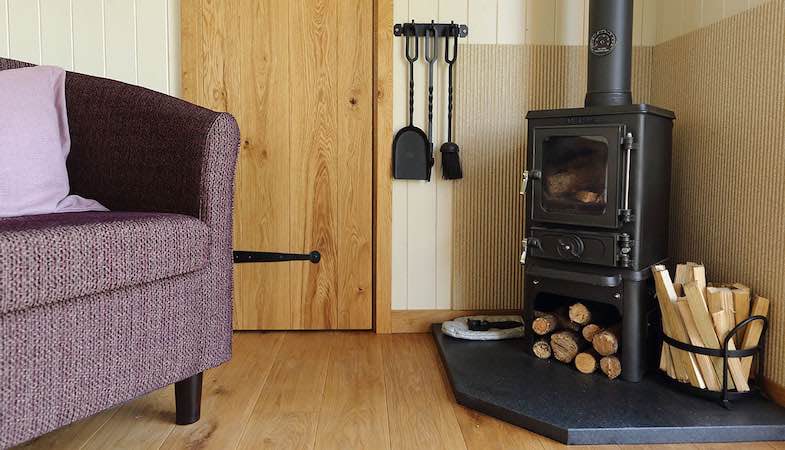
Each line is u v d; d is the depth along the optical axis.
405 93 2.42
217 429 1.60
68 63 2.36
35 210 1.62
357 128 2.43
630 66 2.04
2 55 2.34
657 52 2.39
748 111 1.80
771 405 1.66
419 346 2.30
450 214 2.46
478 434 1.58
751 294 1.78
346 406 1.75
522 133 2.42
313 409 1.73
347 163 2.44
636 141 1.79
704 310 1.67
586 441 1.52
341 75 2.41
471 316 2.46
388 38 2.36
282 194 2.43
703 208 2.05
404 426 1.63
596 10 2.03
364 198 2.45
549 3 2.40
